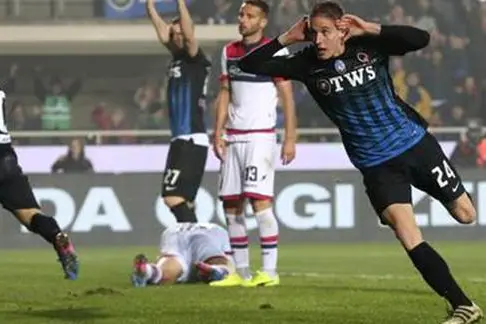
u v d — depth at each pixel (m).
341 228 71.25
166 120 83.62
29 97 85.56
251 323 26.77
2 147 34.34
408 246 25.83
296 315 28.19
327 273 47.00
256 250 64.00
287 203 71.06
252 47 37.72
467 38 86.81
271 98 37.97
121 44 87.00
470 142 77.06
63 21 87.12
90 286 38.03
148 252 63.00
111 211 69.88
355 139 26.20
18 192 34.34
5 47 86.69
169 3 87.69
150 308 29.89
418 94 83.25
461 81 84.75
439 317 27.86
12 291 36.12
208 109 81.19
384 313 28.73
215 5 86.19
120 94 87.00
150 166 77.56
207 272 37.16
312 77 26.17
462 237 71.88
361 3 87.75
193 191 45.22
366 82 25.84
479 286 38.12
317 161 77.19
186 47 44.50
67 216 69.75
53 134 78.38
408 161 25.94
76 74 87.31
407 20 87.50
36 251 65.75
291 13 85.25
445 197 26.39
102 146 77.38
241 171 38.03
